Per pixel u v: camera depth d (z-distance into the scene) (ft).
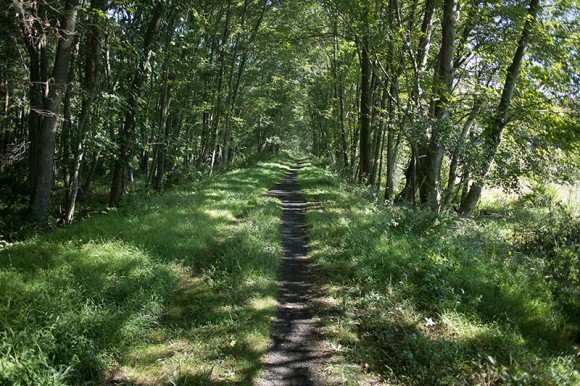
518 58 35.29
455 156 34.27
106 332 13.70
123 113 43.45
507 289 18.51
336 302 17.93
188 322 15.58
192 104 79.30
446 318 15.44
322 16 58.65
